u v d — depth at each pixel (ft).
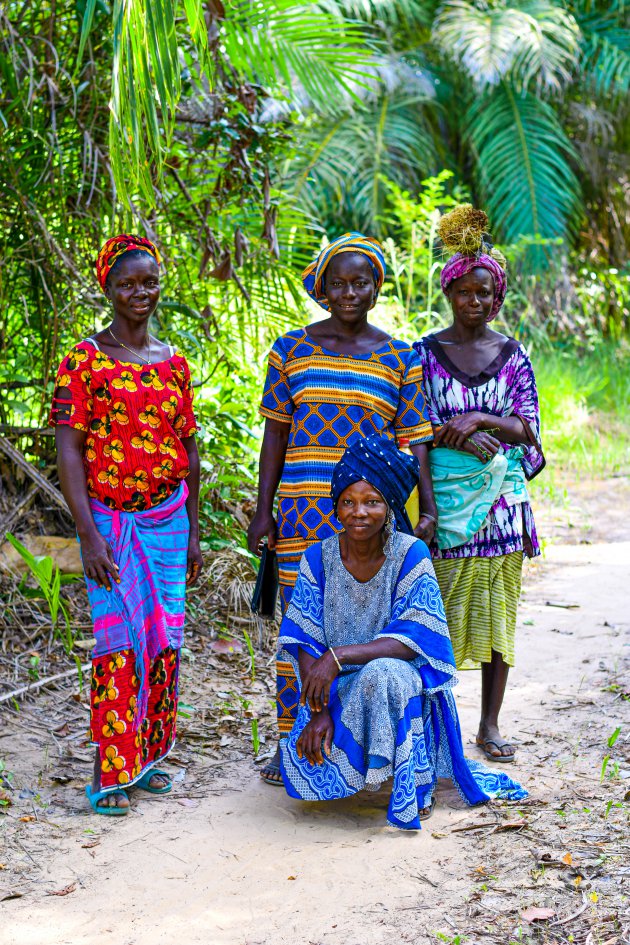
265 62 19.29
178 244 18.45
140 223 16.17
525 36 36.99
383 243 34.47
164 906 9.23
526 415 12.41
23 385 16.72
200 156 18.33
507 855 9.95
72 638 15.20
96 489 11.06
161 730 11.64
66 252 16.55
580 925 8.68
